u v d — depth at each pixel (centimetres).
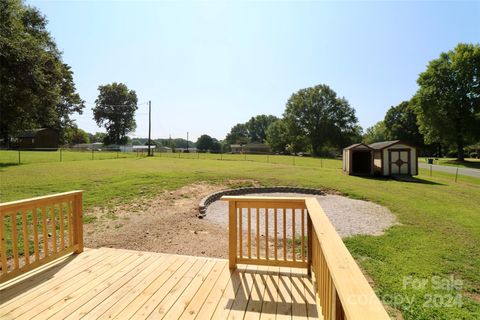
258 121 9425
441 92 3262
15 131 2169
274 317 249
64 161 1902
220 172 1509
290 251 503
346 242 514
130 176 1189
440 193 1077
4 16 1616
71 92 3909
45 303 271
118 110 5522
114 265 361
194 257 389
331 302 161
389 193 1066
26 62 1681
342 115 5066
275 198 342
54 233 363
